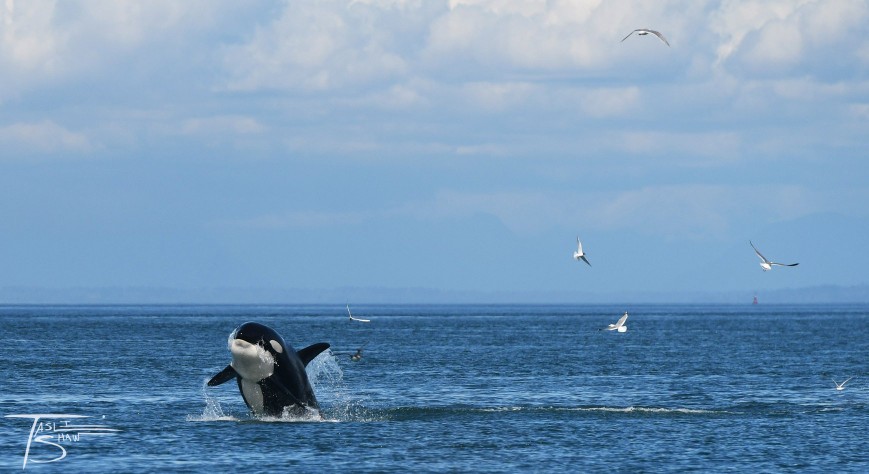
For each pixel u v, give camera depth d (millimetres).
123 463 137000
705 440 158000
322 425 168250
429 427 168375
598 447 151625
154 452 144125
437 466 137125
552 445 152750
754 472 135000
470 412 187625
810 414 190000
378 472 132875
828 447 152500
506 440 156625
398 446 150375
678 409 196625
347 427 166500
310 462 138250
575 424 173625
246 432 160000
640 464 139500
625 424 174000
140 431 161375
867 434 164625
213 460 138875
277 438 155250
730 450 149750
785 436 162250
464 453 145875
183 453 143375
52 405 198750
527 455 145000
